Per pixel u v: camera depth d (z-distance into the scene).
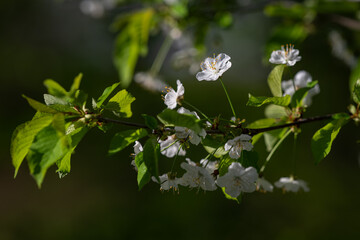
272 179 7.18
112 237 6.28
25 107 10.86
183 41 4.54
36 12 13.45
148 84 4.45
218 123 1.96
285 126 2.13
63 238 6.38
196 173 1.97
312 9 3.61
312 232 6.11
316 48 7.76
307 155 7.77
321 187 7.05
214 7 3.85
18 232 6.66
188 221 6.30
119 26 3.54
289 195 6.86
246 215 6.43
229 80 12.33
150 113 9.38
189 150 7.13
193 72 4.57
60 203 7.22
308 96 2.60
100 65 13.24
